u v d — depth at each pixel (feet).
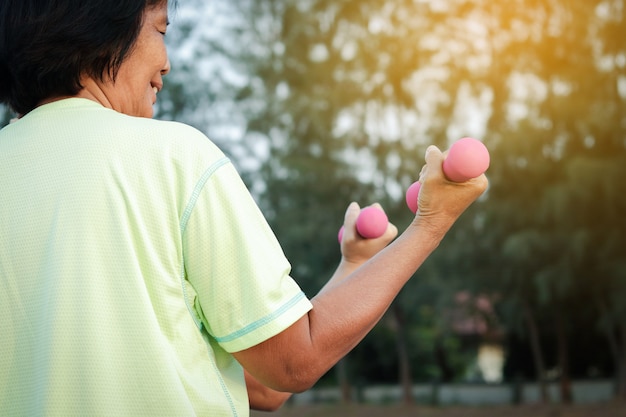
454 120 55.36
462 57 53.42
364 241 4.20
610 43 47.34
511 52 49.44
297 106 57.06
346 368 73.26
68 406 2.96
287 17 59.00
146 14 3.53
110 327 3.00
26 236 3.13
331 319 3.22
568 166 44.88
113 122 3.28
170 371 2.99
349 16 55.83
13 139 3.35
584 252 45.27
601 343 64.23
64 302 3.01
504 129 50.01
